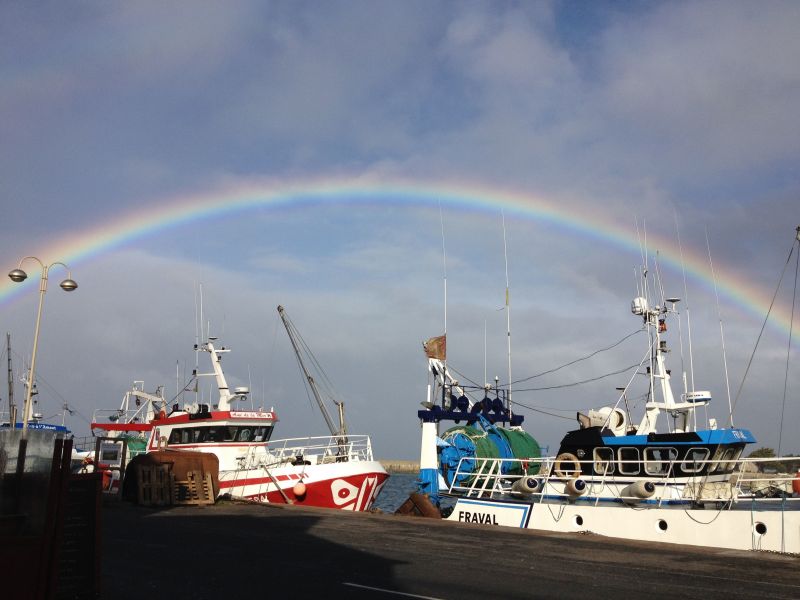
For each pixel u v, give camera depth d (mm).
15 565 8945
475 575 13383
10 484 9547
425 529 20375
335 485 28938
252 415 32469
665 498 19594
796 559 15406
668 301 22859
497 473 24969
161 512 25000
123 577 13188
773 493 18422
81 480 11281
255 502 28203
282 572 13680
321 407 40312
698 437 19891
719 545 17672
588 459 21891
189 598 11430
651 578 13195
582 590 12086
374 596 11516
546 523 20938
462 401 27281
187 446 32188
